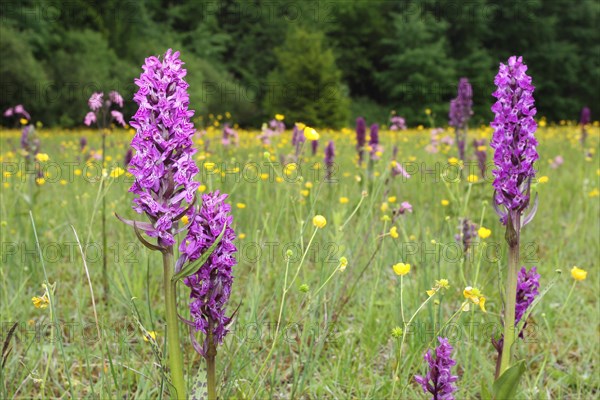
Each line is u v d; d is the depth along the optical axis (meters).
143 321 3.22
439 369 1.94
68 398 2.69
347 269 3.71
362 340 3.10
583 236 5.00
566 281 4.07
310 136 2.80
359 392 2.67
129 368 2.41
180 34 33.25
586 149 10.06
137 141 1.65
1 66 22.50
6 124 22.78
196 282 1.81
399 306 3.23
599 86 36.44
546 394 2.81
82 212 4.88
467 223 3.77
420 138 11.30
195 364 2.91
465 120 6.38
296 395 2.72
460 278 3.77
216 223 1.77
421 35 32.06
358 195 5.18
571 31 36.88
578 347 3.36
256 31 34.50
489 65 33.34
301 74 27.02
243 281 3.95
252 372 2.77
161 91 1.64
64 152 9.81
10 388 2.62
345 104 27.62
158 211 1.67
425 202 5.96
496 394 1.87
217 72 29.47
